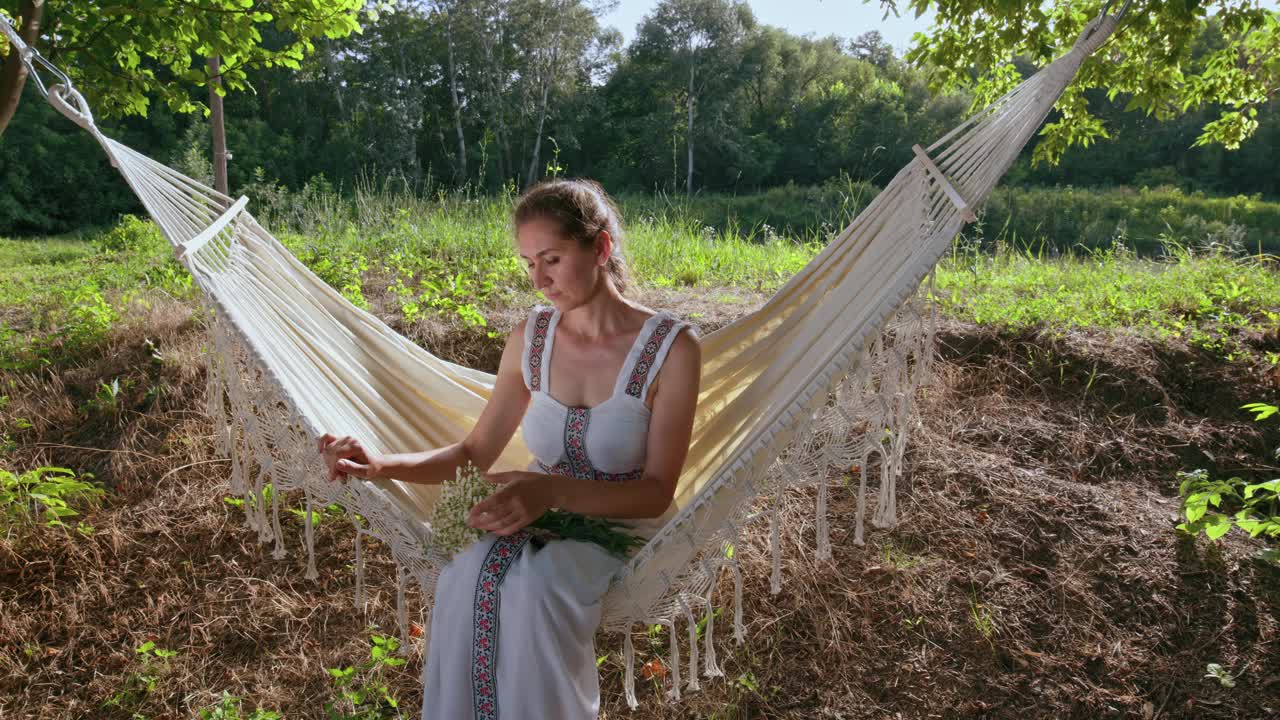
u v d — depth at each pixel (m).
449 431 2.86
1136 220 33.47
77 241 18.83
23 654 2.96
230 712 2.57
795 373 2.52
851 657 2.88
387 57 43.09
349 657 2.92
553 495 1.97
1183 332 4.94
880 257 2.64
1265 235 31.12
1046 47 4.36
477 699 1.90
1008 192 34.66
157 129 32.06
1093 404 4.40
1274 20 4.27
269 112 38.53
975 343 4.89
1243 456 4.01
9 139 28.05
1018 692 2.75
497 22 43.81
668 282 6.77
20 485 3.72
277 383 2.31
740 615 2.17
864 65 55.91
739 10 52.78
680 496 2.52
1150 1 3.98
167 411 4.52
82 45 4.43
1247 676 2.77
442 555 2.06
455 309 5.62
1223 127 5.12
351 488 2.20
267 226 9.66
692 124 48.50
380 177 35.69
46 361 5.11
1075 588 3.14
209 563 3.42
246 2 4.72
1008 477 3.77
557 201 2.06
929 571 3.21
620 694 2.74
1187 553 3.27
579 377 2.19
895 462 2.20
